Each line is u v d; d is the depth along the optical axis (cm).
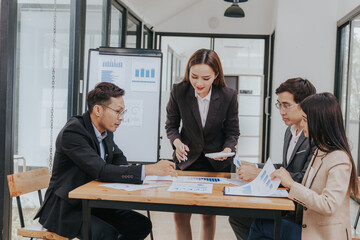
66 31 361
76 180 217
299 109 230
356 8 531
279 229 178
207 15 802
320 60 652
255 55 808
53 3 339
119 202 188
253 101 786
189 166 273
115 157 251
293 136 244
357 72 518
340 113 184
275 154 671
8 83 257
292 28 657
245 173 221
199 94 256
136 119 312
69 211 211
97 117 223
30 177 242
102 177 211
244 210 180
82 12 369
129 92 314
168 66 817
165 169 210
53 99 335
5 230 258
